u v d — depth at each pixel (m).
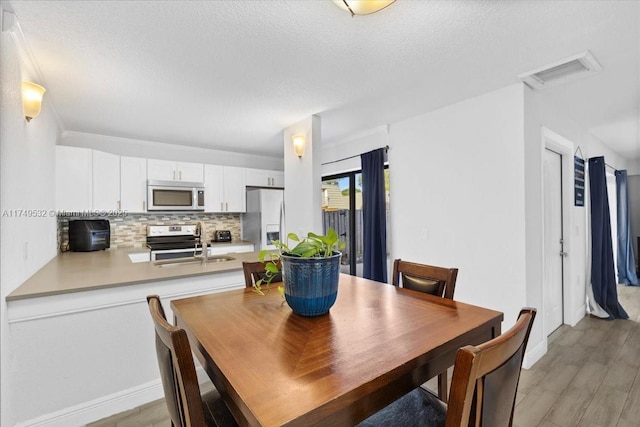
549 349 2.81
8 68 1.63
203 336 1.13
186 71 2.26
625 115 3.33
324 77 2.38
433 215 3.12
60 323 1.82
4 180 1.56
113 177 3.80
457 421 0.71
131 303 2.05
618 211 5.53
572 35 1.84
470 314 1.35
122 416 1.94
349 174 4.54
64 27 1.72
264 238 4.67
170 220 4.61
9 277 1.66
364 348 1.02
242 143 4.45
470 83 2.49
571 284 3.39
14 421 1.69
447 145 2.99
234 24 1.72
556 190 3.30
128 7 1.57
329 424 0.76
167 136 4.03
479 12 1.62
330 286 1.33
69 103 2.85
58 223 3.57
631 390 2.16
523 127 2.47
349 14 1.64
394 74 2.33
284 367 0.90
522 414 1.92
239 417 0.79
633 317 3.68
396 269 2.00
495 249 2.63
